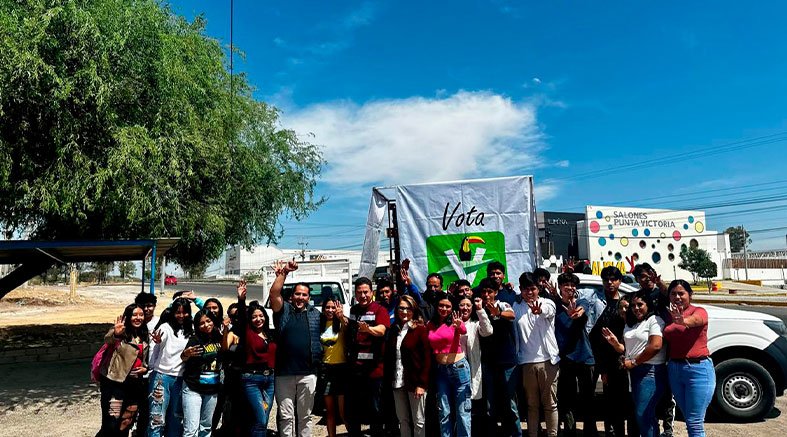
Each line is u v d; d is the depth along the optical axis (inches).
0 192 358.0
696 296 1250.0
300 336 217.9
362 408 235.0
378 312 233.8
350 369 230.4
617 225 1736.0
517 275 280.8
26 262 478.6
